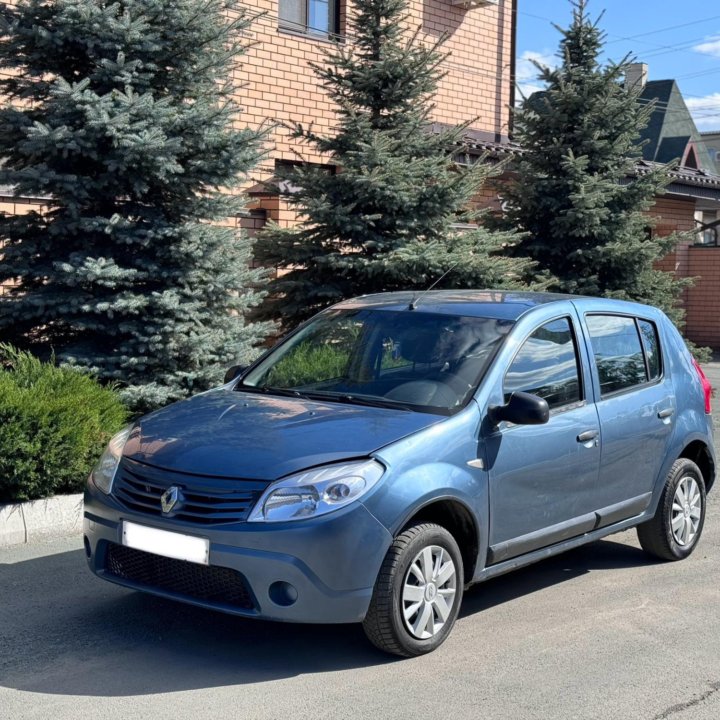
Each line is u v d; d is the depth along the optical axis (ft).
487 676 14.83
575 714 13.64
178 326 27.32
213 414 16.56
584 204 41.45
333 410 16.35
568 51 42.98
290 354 19.26
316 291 33.60
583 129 42.88
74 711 13.25
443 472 15.31
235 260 29.40
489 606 18.28
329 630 16.55
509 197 44.34
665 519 21.02
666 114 94.43
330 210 32.94
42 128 24.79
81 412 21.90
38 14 26.25
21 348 27.66
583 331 19.43
